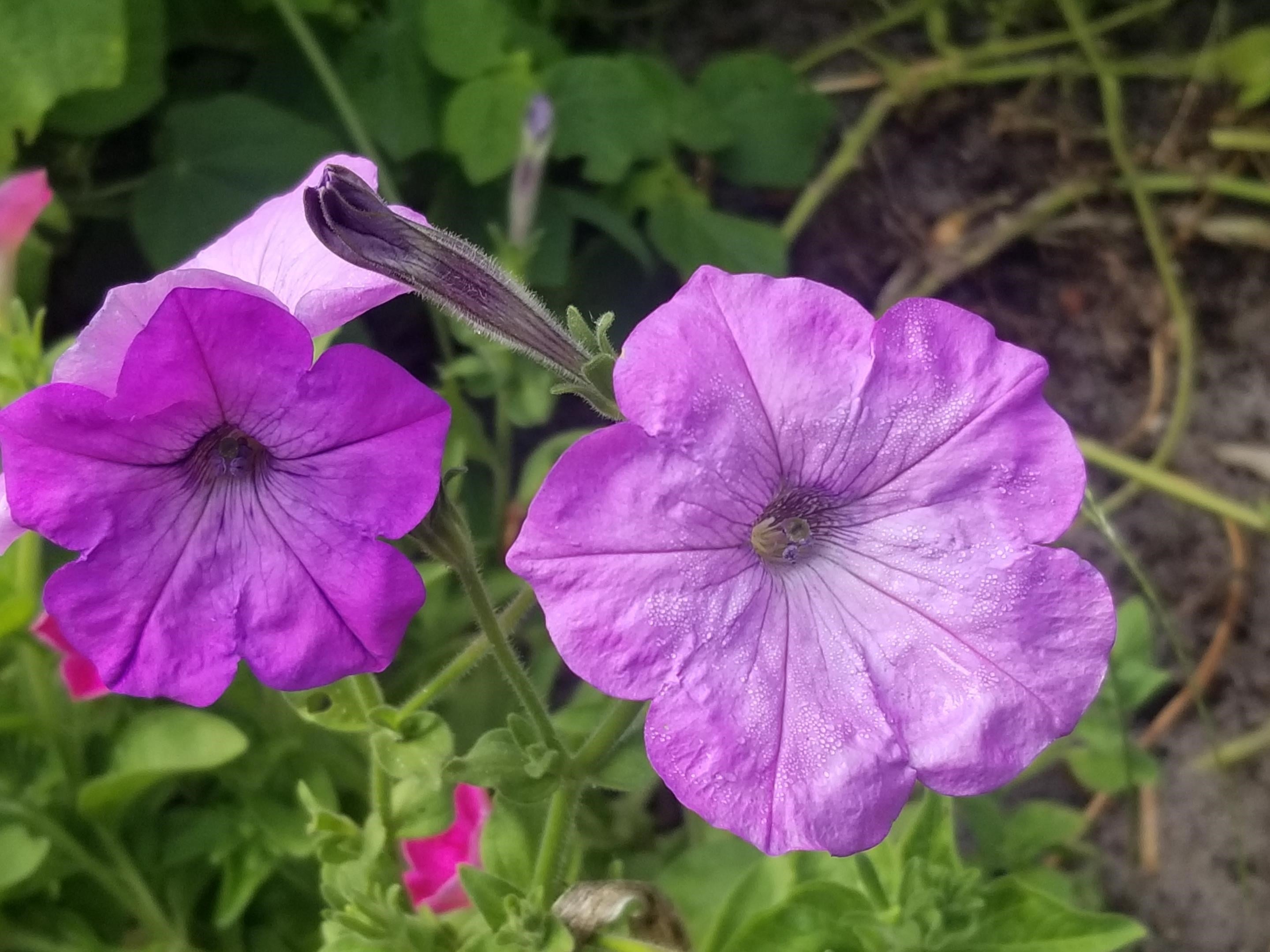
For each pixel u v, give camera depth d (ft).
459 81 1.08
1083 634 0.44
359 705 0.57
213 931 0.82
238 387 0.40
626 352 0.42
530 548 0.40
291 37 1.10
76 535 0.41
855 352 0.44
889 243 1.25
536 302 0.49
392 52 1.07
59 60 0.94
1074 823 0.83
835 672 0.45
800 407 0.44
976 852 0.96
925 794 0.66
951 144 1.27
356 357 0.40
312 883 0.81
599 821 0.88
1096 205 1.25
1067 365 1.22
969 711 0.44
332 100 1.09
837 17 1.32
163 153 1.02
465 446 0.89
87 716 0.77
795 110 1.18
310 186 0.46
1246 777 1.07
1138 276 1.23
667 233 1.10
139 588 0.42
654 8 1.30
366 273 0.48
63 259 1.09
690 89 1.17
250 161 1.02
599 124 1.06
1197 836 1.05
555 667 0.89
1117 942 0.63
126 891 0.76
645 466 0.41
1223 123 1.25
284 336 0.40
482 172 1.03
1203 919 1.03
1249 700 1.09
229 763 0.76
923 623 0.45
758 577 0.45
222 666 0.43
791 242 1.24
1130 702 0.83
